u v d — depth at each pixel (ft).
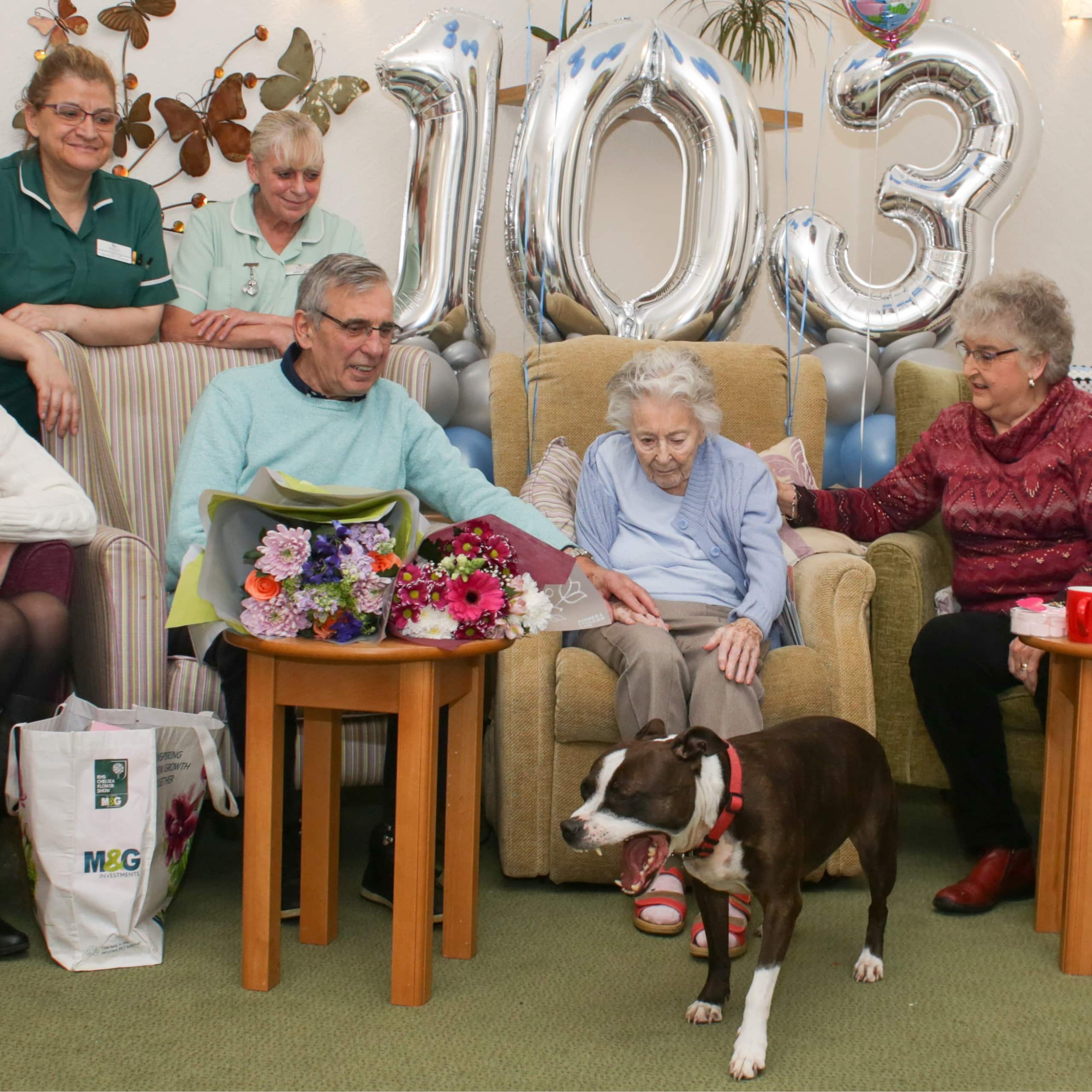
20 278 9.04
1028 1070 5.28
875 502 8.66
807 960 6.51
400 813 5.76
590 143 10.98
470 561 5.81
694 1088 5.10
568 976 6.26
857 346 11.80
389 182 13.24
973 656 7.36
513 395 9.21
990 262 11.93
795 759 5.64
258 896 5.91
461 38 11.23
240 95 12.17
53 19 11.14
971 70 11.56
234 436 7.00
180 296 10.09
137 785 6.17
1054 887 6.91
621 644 7.05
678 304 11.23
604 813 5.09
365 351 6.81
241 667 6.79
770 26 14.57
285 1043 5.42
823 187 16.06
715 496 7.64
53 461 7.41
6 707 6.81
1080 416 7.62
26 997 5.83
